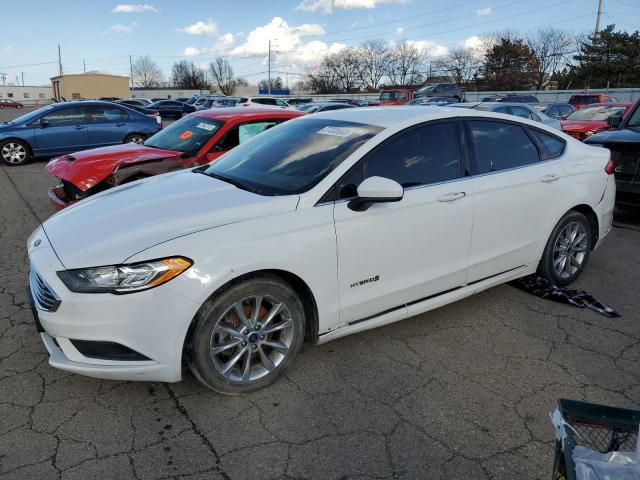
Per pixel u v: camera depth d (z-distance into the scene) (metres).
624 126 7.34
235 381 2.91
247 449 2.55
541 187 4.11
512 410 2.88
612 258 5.46
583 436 1.78
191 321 2.68
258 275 2.86
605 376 3.23
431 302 3.61
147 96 84.06
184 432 2.67
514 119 4.14
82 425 2.71
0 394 2.96
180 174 3.93
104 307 2.57
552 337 3.71
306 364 3.31
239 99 32.88
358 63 82.00
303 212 2.97
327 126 3.76
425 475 2.40
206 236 2.71
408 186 3.38
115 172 5.66
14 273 4.84
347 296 3.17
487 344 3.60
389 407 2.89
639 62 54.22
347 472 2.41
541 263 4.38
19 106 67.81
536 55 65.00
